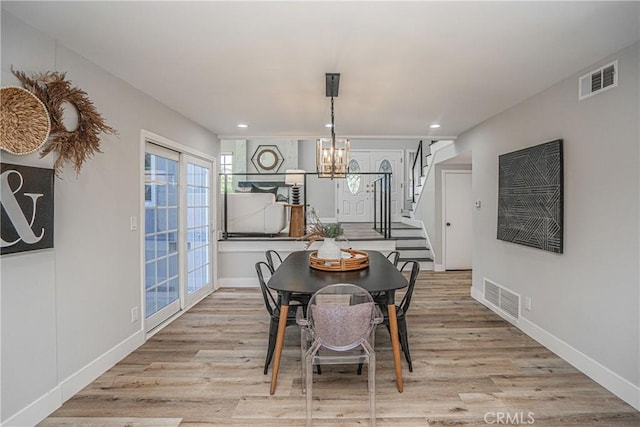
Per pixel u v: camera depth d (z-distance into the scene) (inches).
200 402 86.0
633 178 83.0
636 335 82.8
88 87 92.7
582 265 99.3
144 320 120.9
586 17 71.6
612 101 88.7
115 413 81.3
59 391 83.0
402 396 88.3
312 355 78.0
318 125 168.7
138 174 116.5
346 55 90.3
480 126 164.9
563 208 106.7
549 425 77.2
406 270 237.1
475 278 172.6
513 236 132.8
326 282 97.1
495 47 85.6
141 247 118.6
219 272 200.8
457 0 65.7
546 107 115.0
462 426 76.9
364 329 79.9
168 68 98.3
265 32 78.1
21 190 71.2
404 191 333.1
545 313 117.0
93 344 95.3
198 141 168.1
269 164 334.0
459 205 240.7
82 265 90.7
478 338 124.8
